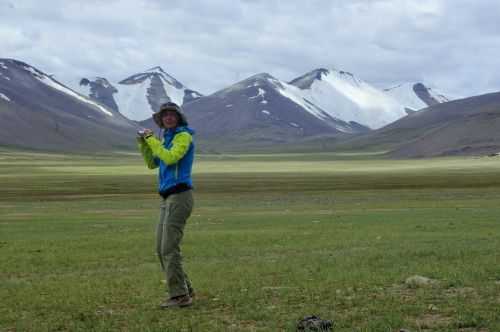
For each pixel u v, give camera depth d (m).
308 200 64.88
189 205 11.38
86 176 133.75
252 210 50.25
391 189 87.44
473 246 20.36
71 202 65.31
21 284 14.57
